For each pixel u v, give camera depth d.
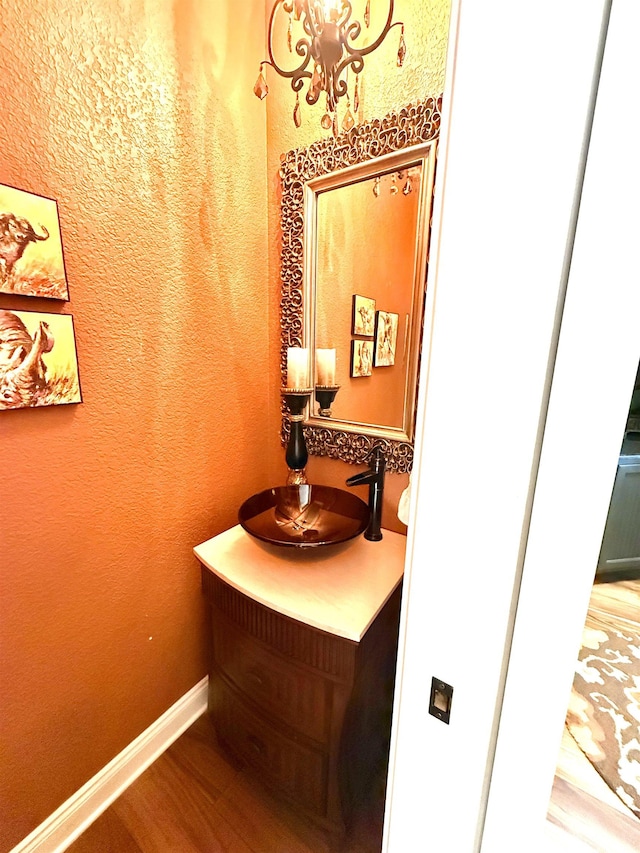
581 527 0.37
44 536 0.89
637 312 0.32
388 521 1.29
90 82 0.82
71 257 0.84
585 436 0.36
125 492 1.04
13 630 0.86
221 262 1.21
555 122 0.31
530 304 0.35
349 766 0.93
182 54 1.00
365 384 1.25
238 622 1.01
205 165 1.11
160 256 1.03
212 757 1.25
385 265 1.15
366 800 1.10
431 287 0.41
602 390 0.35
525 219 0.34
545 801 0.45
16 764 0.91
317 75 0.92
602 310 0.33
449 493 0.43
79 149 0.83
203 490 1.27
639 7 0.28
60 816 1.01
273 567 1.04
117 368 0.97
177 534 1.21
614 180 0.31
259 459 1.49
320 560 1.08
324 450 1.37
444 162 0.37
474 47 0.33
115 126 0.88
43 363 0.82
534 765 0.44
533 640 0.41
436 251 0.39
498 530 0.40
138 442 1.05
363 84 1.08
